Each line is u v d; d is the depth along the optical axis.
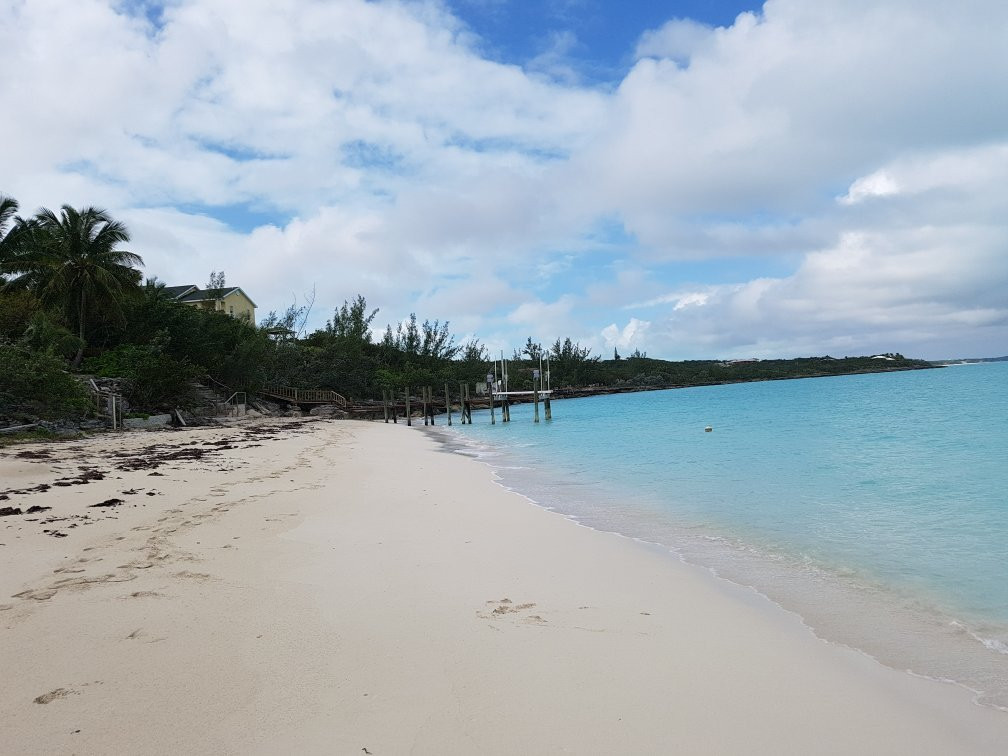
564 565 6.99
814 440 22.28
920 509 10.40
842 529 9.09
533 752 3.15
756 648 4.76
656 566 7.12
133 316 42.75
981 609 5.77
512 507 10.72
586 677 4.09
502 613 5.28
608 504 11.37
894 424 27.34
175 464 14.84
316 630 4.70
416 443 26.77
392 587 5.84
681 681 4.11
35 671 3.88
